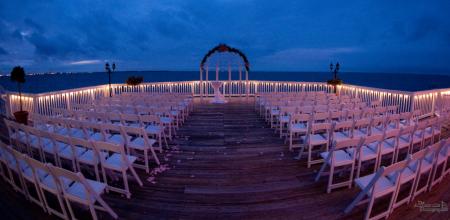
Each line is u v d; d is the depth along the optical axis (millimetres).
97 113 5934
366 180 3221
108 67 11328
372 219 3090
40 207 3520
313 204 3541
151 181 4199
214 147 5879
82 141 3648
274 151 5609
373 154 4070
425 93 8586
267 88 14906
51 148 4531
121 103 8023
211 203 3564
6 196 3816
